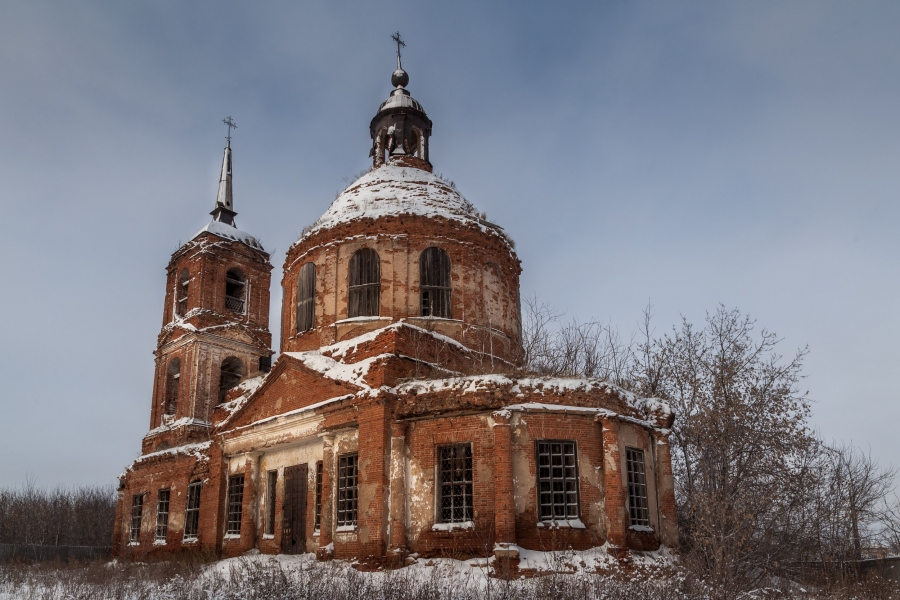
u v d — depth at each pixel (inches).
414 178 1168.8
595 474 787.4
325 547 849.5
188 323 1413.6
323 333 1026.1
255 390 1023.6
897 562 925.8
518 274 1168.2
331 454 879.7
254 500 1027.9
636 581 681.6
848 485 971.9
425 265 1034.7
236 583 728.3
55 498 2755.9
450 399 789.9
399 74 1312.7
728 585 689.0
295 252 1123.9
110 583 890.1
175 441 1344.7
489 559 735.1
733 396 1017.5
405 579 655.1
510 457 760.3
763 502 824.3
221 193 1594.5
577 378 823.7
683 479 1054.4
